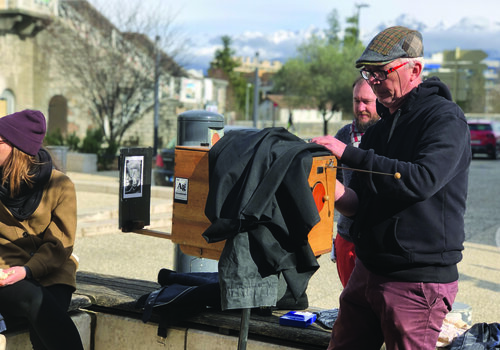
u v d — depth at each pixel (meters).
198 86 29.23
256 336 3.49
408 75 2.62
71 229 3.41
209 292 3.55
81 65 26.78
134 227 3.70
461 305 3.69
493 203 13.66
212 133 4.69
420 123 2.57
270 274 2.67
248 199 2.58
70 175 16.97
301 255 2.72
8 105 30.06
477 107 72.38
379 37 2.63
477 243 9.02
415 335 2.56
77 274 4.48
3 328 3.29
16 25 29.69
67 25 28.05
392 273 2.57
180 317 3.59
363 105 3.76
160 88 32.19
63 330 3.21
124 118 28.73
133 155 3.69
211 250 3.27
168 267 7.18
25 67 30.52
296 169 2.65
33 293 3.18
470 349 3.10
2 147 3.22
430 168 2.40
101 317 3.81
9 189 3.29
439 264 2.53
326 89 52.09
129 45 26.73
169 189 12.35
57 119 32.78
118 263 7.33
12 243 3.37
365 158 2.52
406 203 2.53
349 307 2.79
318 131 59.97
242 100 95.88
